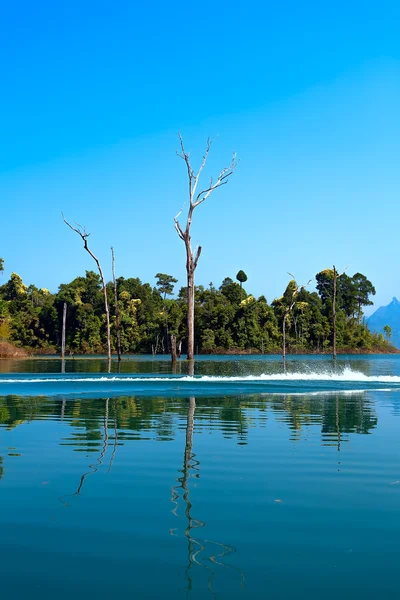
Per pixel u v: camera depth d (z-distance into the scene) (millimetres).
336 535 4719
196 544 4516
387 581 3898
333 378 24906
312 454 7891
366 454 7871
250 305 88188
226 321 87312
